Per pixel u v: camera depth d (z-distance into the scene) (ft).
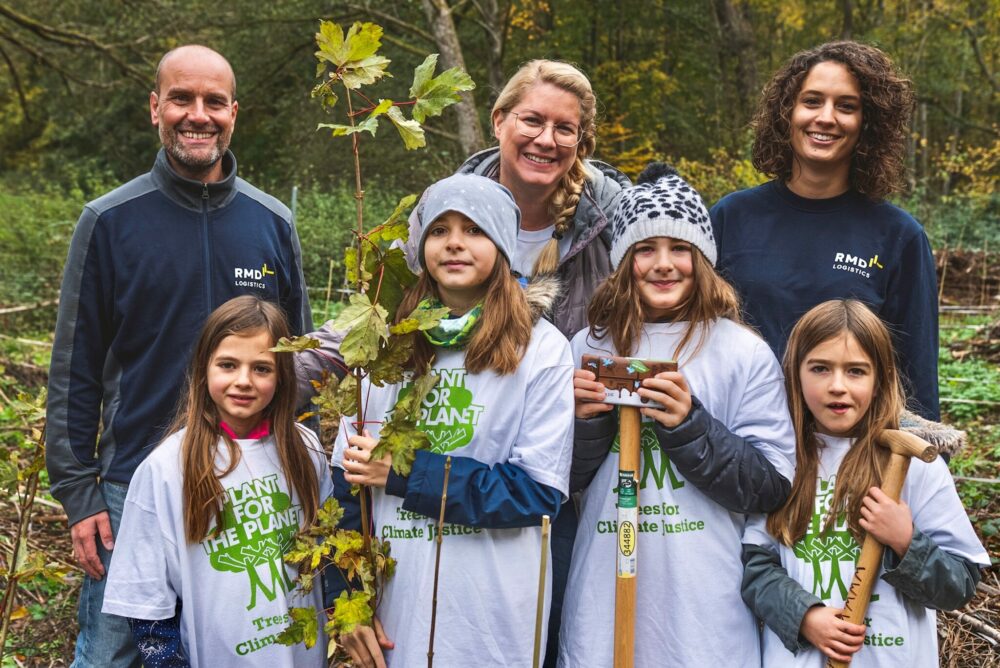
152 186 10.00
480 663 7.70
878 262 9.74
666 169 9.32
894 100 9.60
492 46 47.01
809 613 7.82
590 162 10.52
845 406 8.22
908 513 7.83
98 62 55.42
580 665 8.34
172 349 9.77
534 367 8.06
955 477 16.94
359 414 7.67
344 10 50.83
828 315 8.32
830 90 9.61
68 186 71.77
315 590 8.69
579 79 9.46
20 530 9.36
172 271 9.78
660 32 73.00
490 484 7.62
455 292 8.25
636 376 8.07
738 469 8.04
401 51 52.08
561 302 9.53
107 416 9.87
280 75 60.34
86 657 9.59
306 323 11.20
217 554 8.32
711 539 8.26
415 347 8.10
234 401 8.50
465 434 7.92
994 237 49.70
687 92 71.51
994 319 29.91
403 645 7.80
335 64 7.38
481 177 8.29
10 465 9.28
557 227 9.67
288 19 51.55
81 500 9.61
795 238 9.96
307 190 53.36
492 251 8.02
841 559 8.09
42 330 35.88
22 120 85.40
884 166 9.73
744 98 66.54
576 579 8.60
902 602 7.93
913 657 7.86
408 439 7.36
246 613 8.29
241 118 69.05
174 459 8.39
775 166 10.19
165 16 49.67
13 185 75.46
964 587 7.81
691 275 8.62
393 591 7.91
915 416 8.67
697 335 8.62
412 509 7.62
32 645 12.94
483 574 7.75
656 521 8.32
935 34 73.82
